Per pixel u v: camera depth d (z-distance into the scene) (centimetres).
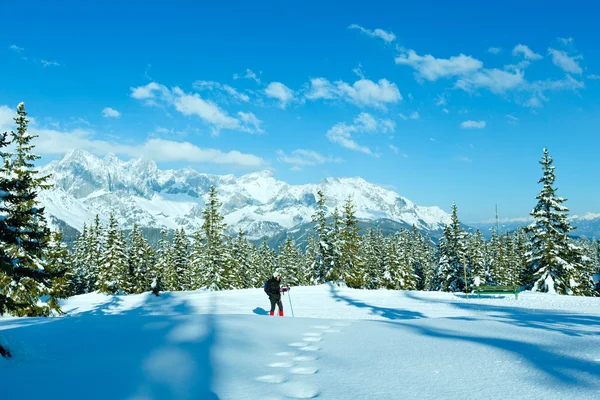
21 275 854
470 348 614
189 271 6719
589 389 404
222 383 452
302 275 7538
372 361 555
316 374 491
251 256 7681
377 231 7994
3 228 872
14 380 464
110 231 5256
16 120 2348
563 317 1188
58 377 475
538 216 3781
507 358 544
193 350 609
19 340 614
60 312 2256
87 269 6425
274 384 450
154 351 603
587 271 4812
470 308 1794
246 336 725
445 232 5512
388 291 3145
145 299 3183
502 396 393
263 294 2983
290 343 692
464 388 422
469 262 5388
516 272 6506
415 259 7938
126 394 413
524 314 1380
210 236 5356
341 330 832
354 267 5566
